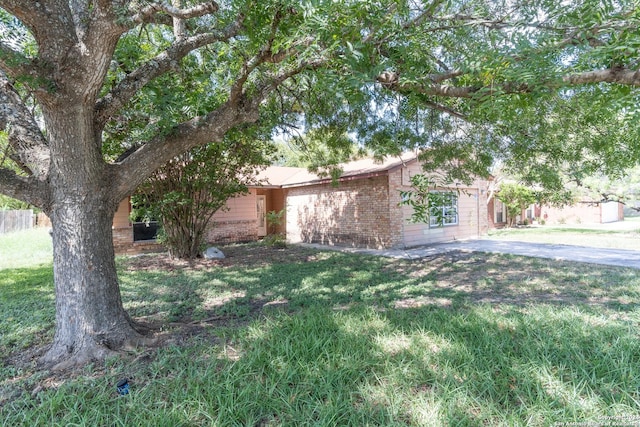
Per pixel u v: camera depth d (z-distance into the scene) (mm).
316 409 2395
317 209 14500
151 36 6449
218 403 2463
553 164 6234
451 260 9195
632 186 12438
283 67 3764
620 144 5074
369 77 2451
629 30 2105
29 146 3668
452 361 3031
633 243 11797
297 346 3354
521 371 2799
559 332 3570
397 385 2693
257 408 2441
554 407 2373
